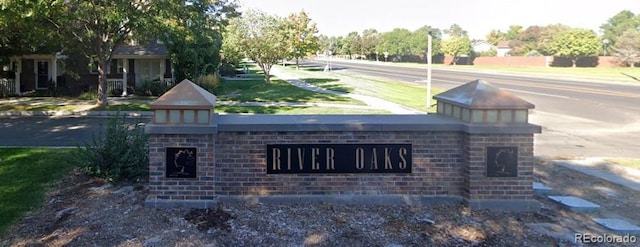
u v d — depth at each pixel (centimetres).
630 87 3266
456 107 678
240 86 3072
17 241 506
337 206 623
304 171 638
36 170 775
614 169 876
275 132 636
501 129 616
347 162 638
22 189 671
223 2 1978
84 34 1762
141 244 502
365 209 616
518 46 9438
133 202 625
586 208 626
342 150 638
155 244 502
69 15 1539
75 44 1844
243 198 633
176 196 615
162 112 614
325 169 638
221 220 573
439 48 8512
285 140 636
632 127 1541
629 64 6172
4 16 1457
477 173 622
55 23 1666
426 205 633
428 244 516
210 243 508
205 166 615
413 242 520
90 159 725
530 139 622
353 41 10669
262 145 636
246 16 3100
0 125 1442
